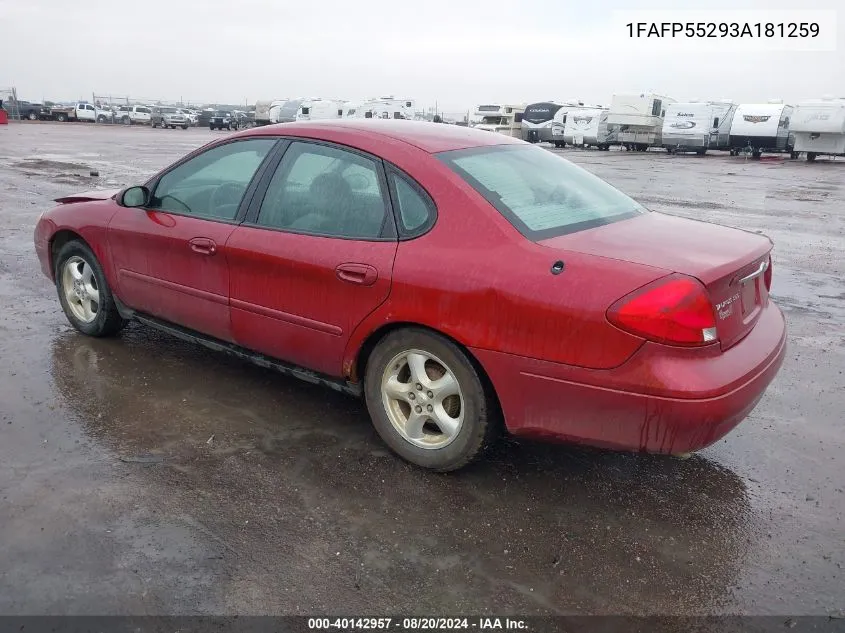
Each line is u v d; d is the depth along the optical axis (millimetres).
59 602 2480
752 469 3533
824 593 2643
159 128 61031
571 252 2945
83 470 3316
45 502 3053
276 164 3836
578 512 3123
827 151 30984
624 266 2818
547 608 2539
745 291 3107
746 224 11508
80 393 4141
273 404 4090
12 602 2473
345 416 3969
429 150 3445
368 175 3475
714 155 38594
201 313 4125
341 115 44312
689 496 3273
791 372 4816
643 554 2846
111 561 2695
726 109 35750
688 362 2713
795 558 2842
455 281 3055
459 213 3172
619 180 19328
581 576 2709
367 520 3014
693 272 2750
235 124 60688
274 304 3705
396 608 2516
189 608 2479
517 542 2900
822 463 3604
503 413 3074
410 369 3350
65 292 5062
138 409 3969
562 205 3418
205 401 4098
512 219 3129
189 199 4219
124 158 21781
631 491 3305
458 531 2959
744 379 2834
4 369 4449
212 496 3148
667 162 29594
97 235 4668
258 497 3154
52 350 4801
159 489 3186
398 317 3232
